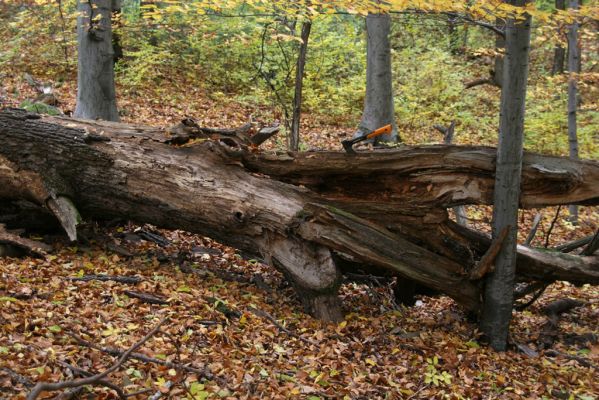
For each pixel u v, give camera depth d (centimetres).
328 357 563
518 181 641
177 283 665
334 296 676
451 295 686
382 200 718
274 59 1584
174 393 434
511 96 620
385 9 614
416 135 1516
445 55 1795
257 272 795
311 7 655
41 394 392
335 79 1752
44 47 1633
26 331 479
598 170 664
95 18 1073
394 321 704
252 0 697
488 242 707
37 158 716
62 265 668
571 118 1144
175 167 707
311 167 706
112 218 784
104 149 718
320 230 662
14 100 1309
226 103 1548
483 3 571
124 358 356
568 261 708
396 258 665
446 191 682
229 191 691
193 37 1664
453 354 621
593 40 1859
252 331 587
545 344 709
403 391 528
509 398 555
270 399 462
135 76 1538
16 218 755
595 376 633
